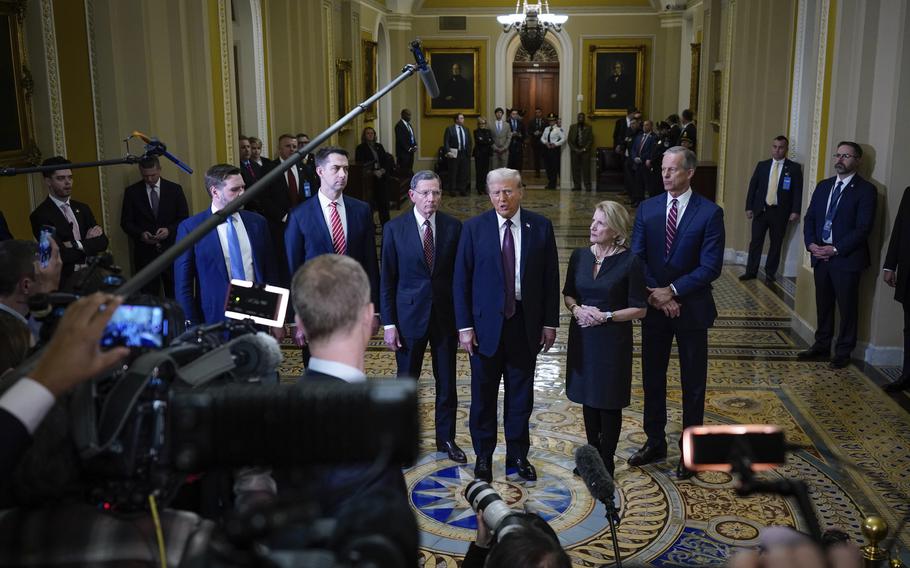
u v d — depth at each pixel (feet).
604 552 12.57
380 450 3.19
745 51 34.45
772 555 3.39
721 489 14.66
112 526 3.92
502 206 13.92
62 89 21.12
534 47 48.55
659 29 63.82
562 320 26.43
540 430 17.37
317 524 3.38
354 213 15.43
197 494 5.56
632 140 55.83
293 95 39.50
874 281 21.30
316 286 5.20
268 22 37.96
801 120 31.89
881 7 20.67
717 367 21.42
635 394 19.45
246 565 3.15
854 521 13.34
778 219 31.14
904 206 19.06
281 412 3.17
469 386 19.97
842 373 20.80
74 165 12.12
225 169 14.92
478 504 6.30
